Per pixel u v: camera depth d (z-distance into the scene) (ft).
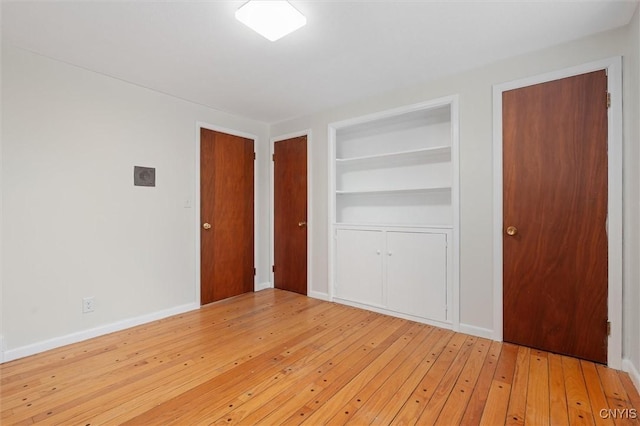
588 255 6.88
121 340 8.13
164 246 9.93
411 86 9.46
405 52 7.48
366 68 8.31
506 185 7.87
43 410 5.25
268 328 8.96
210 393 5.76
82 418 5.07
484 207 8.20
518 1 5.62
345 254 11.21
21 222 7.22
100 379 6.23
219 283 11.67
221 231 11.73
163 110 9.95
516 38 6.89
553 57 7.24
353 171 12.09
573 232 7.05
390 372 6.47
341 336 8.36
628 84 6.39
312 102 10.91
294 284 12.83
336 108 11.34
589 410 5.23
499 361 6.90
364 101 10.55
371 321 9.50
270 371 6.54
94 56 7.57
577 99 6.97
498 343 7.86
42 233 7.52
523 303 7.68
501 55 7.67
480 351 7.41
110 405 5.40
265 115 12.31
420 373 6.43
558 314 7.23
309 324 9.26
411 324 9.25
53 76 7.69
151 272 9.59
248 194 12.78
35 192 7.41
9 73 7.05
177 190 10.29
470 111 8.39
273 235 13.53
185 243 10.51
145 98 9.49
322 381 6.15
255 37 6.78
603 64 6.66
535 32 6.66
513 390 5.81
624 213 6.47
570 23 6.33
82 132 8.18
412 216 10.65
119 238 8.87
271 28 6.11
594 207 6.81
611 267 6.61
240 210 12.46
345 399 5.58
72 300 7.98
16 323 7.14
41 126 7.50
